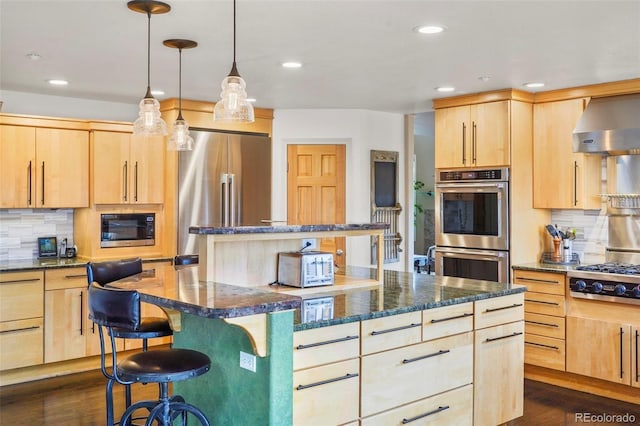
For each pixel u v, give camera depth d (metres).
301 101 5.63
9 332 4.53
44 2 2.81
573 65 4.07
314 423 2.56
